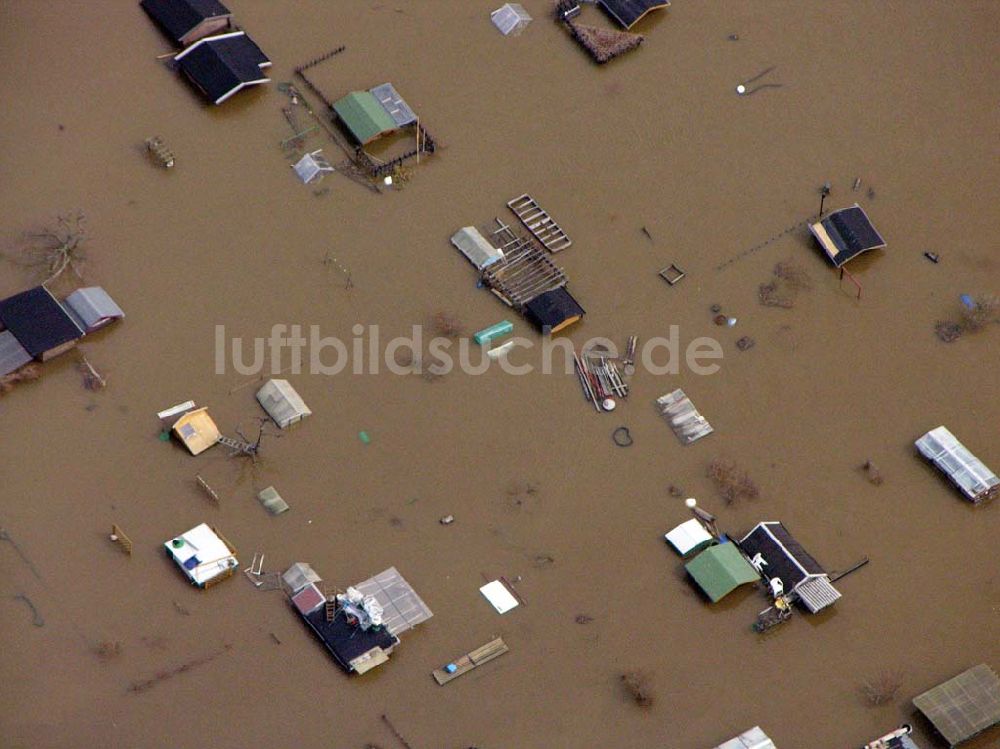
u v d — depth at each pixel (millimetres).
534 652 121938
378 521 127188
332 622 120188
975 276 147500
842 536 130250
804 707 121062
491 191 148375
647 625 124062
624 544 128125
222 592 122125
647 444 133750
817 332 142500
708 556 125688
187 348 134625
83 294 133750
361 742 116438
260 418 131250
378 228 144250
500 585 124750
